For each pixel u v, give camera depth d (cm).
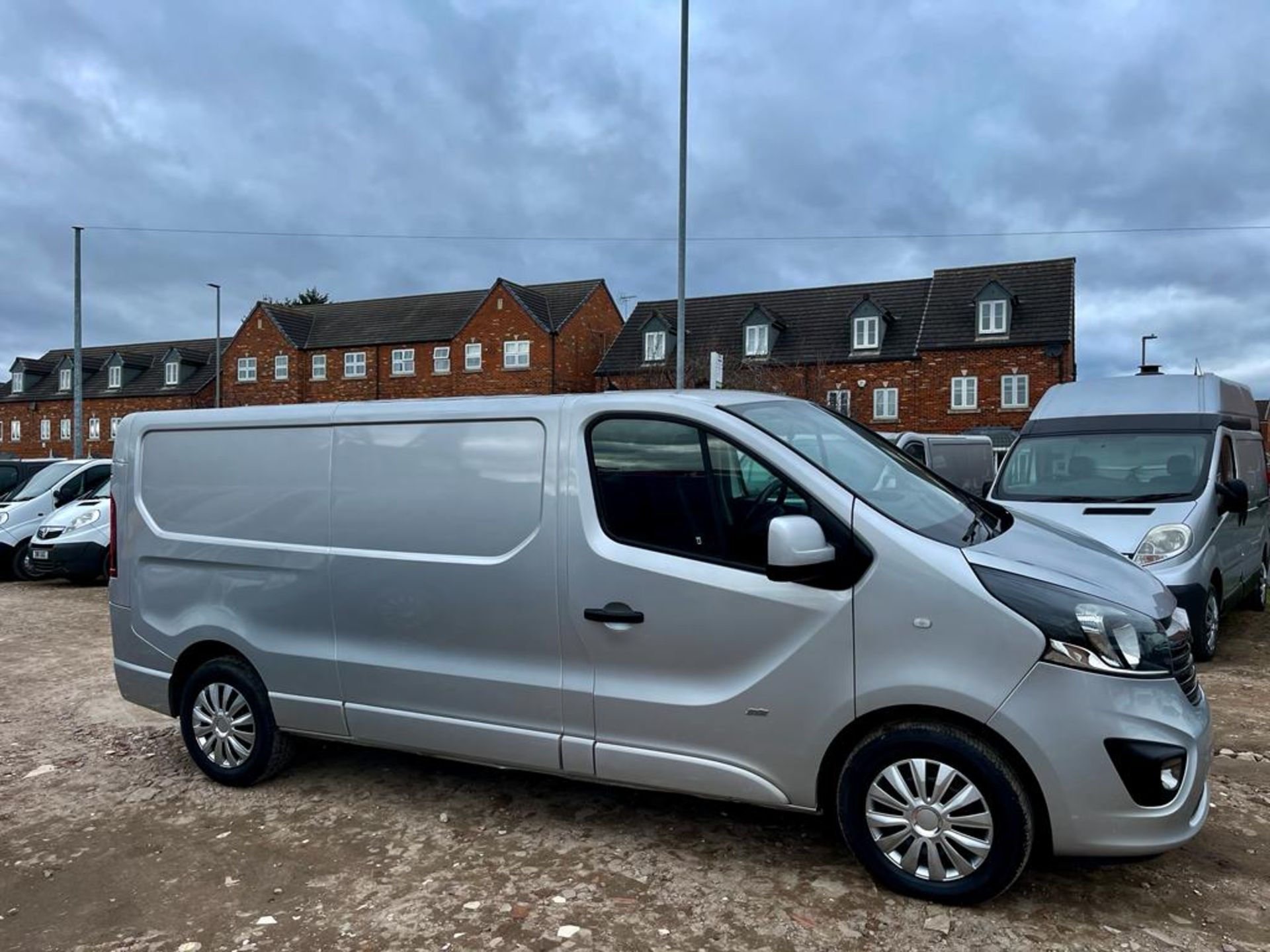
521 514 385
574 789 453
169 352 5388
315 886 359
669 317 4100
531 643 382
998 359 3359
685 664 354
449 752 406
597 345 4266
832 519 335
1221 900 331
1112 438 786
